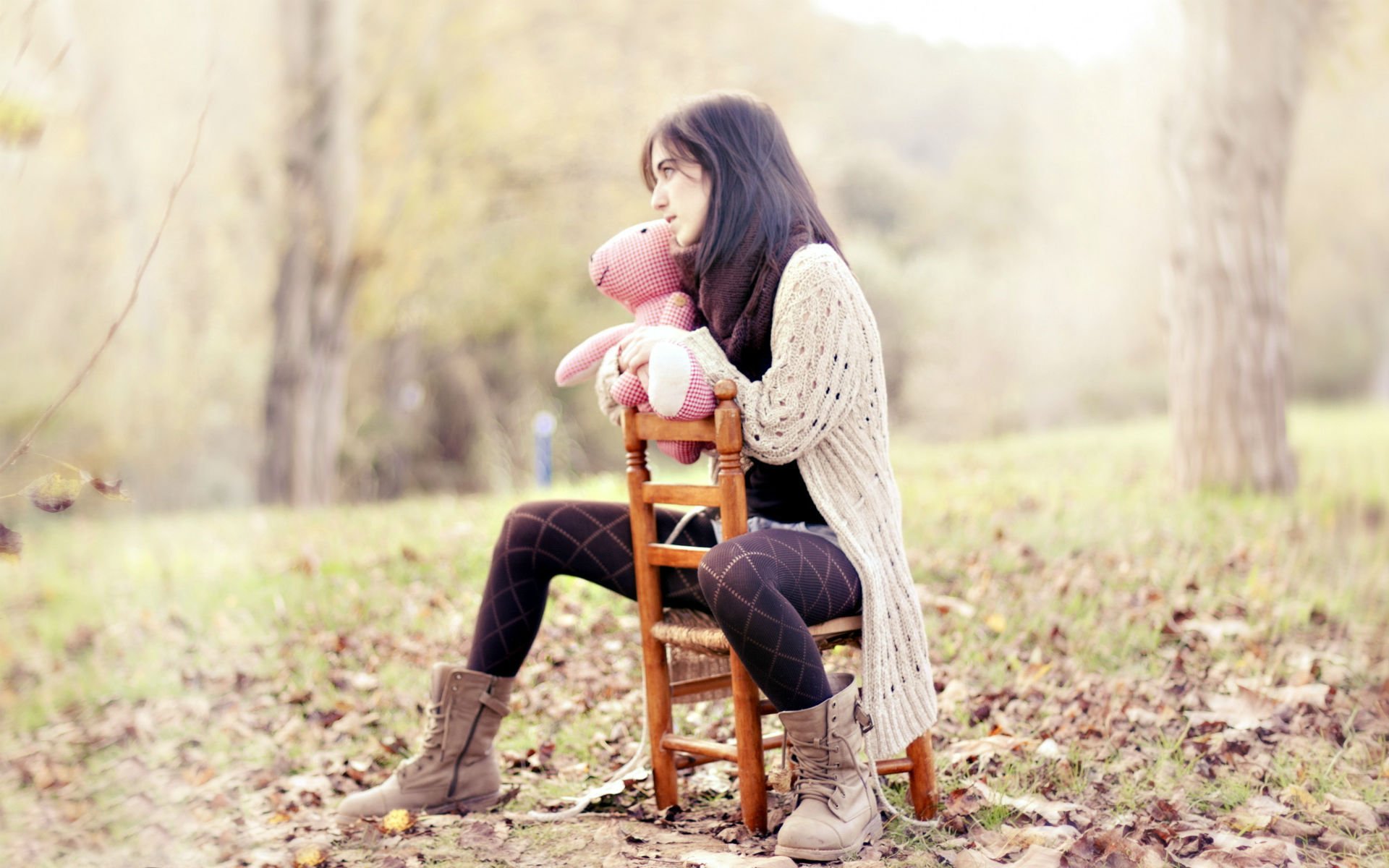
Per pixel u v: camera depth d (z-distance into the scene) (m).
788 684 2.05
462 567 4.72
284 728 3.19
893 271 17.30
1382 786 2.41
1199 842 2.12
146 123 11.04
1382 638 3.51
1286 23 6.59
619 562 2.39
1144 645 3.48
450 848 2.19
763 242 2.18
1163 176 6.94
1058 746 2.70
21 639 4.22
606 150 14.79
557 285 18.31
